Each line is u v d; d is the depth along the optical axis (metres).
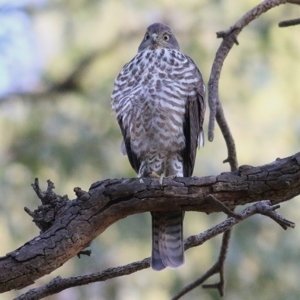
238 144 12.86
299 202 12.02
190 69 8.26
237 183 6.21
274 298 11.61
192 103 8.21
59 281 6.75
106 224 6.34
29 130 12.70
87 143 12.33
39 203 12.05
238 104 13.09
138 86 8.20
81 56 14.07
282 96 13.06
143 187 6.28
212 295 11.54
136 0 13.77
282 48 13.07
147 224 11.93
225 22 13.41
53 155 12.24
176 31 13.54
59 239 6.12
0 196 11.98
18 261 5.99
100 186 6.30
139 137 8.27
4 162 12.35
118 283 12.27
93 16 13.86
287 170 6.15
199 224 11.70
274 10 13.13
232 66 13.07
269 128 12.90
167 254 7.29
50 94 13.83
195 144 8.23
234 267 11.45
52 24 13.87
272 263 11.61
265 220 11.76
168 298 11.83
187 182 6.27
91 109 12.92
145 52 8.47
